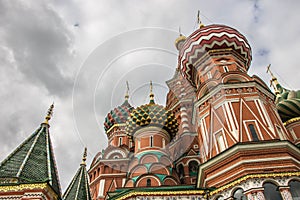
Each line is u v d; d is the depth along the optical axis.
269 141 16.59
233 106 19.50
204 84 23.30
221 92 20.56
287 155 16.11
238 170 16.03
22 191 12.95
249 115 18.83
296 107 25.78
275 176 14.85
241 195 14.89
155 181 21.19
